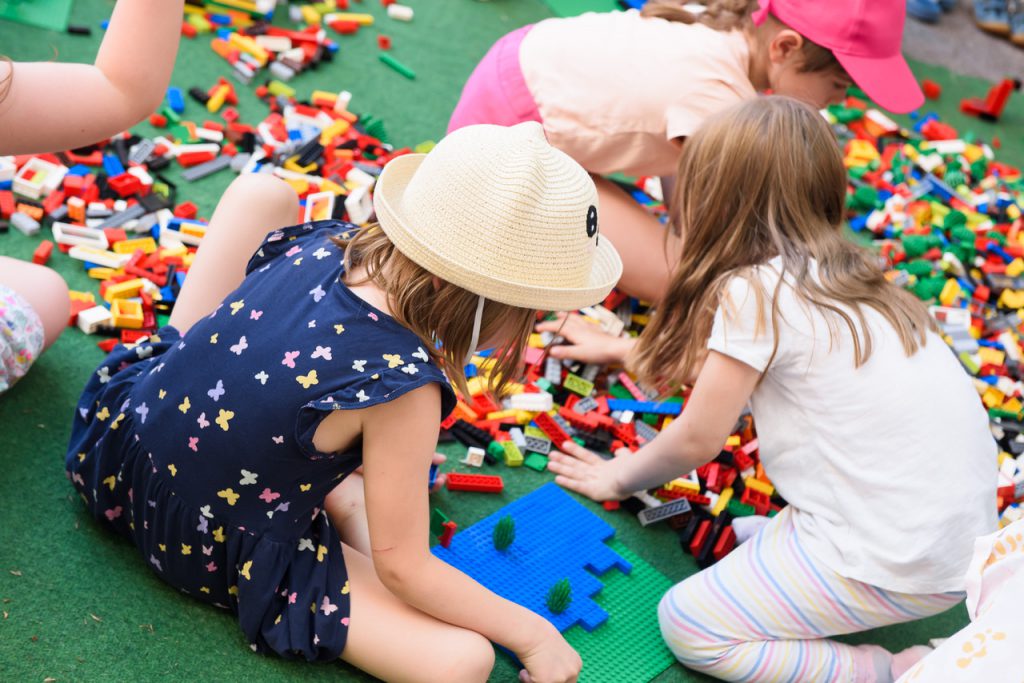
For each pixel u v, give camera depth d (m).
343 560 1.32
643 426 1.82
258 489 1.24
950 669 0.90
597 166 1.98
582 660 1.42
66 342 1.68
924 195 2.53
